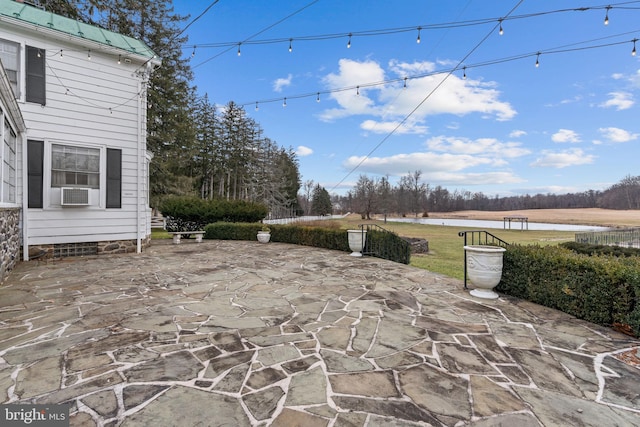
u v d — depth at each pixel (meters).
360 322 3.27
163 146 15.20
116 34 7.93
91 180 7.27
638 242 17.88
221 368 2.24
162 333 2.88
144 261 6.91
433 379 2.14
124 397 1.86
